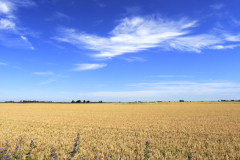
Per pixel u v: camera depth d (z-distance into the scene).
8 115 33.97
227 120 25.92
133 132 16.11
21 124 21.56
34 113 39.28
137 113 39.78
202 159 8.86
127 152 9.61
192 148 10.87
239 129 17.72
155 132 16.12
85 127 19.14
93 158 8.70
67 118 28.80
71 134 15.08
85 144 11.39
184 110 49.09
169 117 30.47
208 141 12.48
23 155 8.89
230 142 12.27
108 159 8.40
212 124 21.55
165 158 8.78
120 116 32.50
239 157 9.14
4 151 8.16
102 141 12.37
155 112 42.50
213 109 52.09
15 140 12.53
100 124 21.47
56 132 15.93
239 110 47.28
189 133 15.69
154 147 10.82
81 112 42.97
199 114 36.31
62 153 9.43
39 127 19.09
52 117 30.44
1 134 14.84
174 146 11.12
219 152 10.05
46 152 9.50
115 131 16.62
